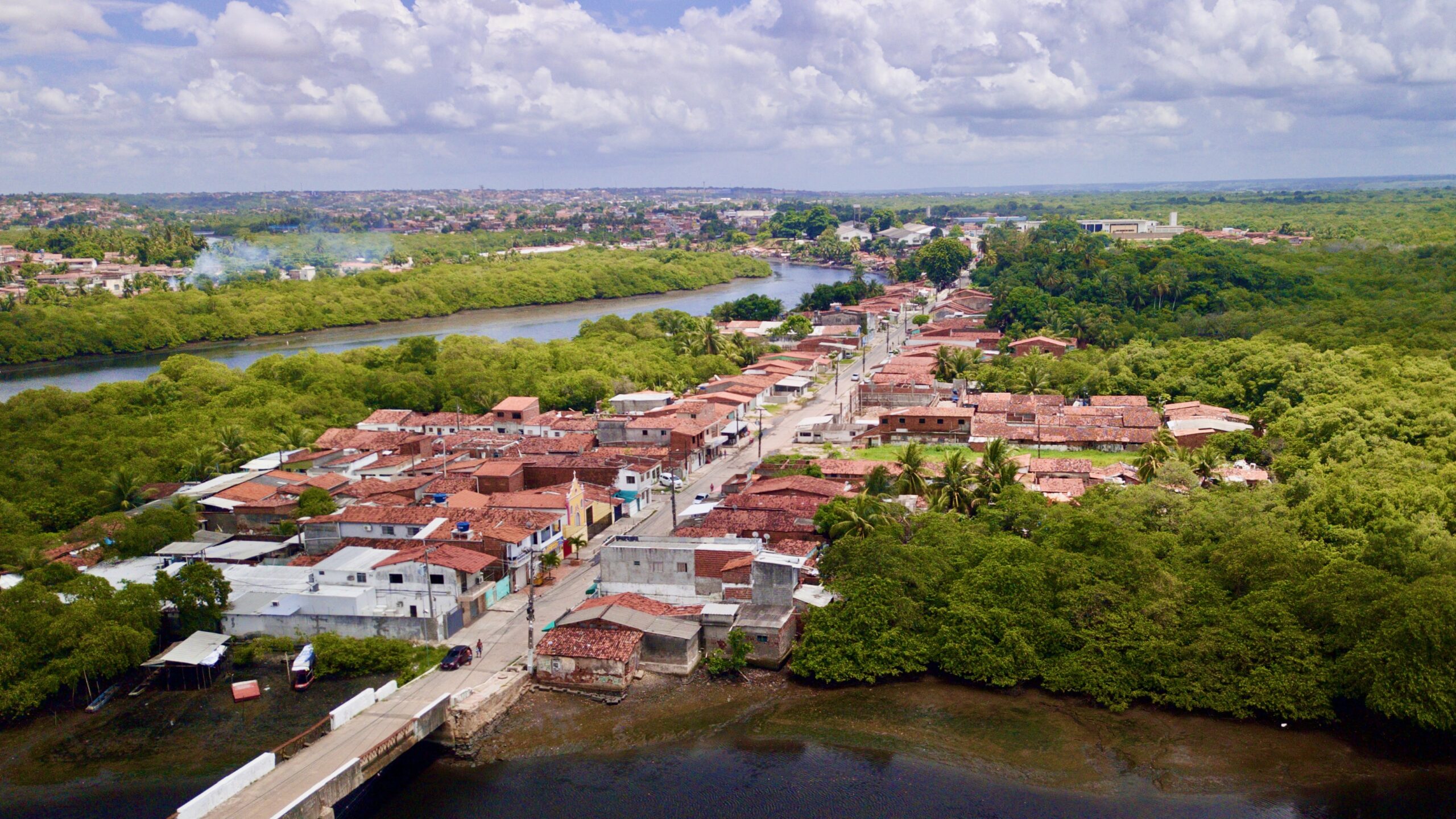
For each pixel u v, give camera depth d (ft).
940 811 256.11
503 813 260.21
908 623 324.60
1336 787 261.03
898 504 398.83
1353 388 574.15
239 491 463.01
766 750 285.23
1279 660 290.56
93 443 547.49
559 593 384.68
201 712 310.86
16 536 410.11
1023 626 316.40
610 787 270.05
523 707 310.45
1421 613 267.18
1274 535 340.39
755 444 614.75
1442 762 269.85
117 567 392.27
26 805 264.31
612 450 552.82
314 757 266.98
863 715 300.61
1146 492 399.85
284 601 353.31
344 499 468.75
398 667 332.39
